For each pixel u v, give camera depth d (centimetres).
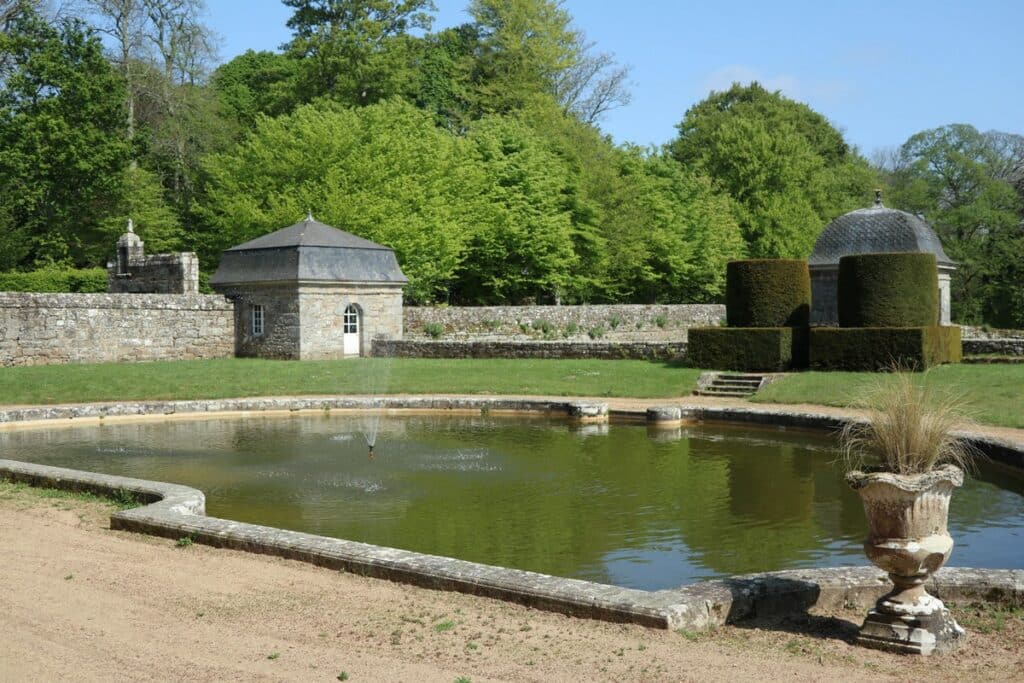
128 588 734
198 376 2559
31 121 3922
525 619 662
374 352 3338
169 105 4666
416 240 3831
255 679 541
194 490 1079
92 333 3016
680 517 1105
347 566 793
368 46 5078
